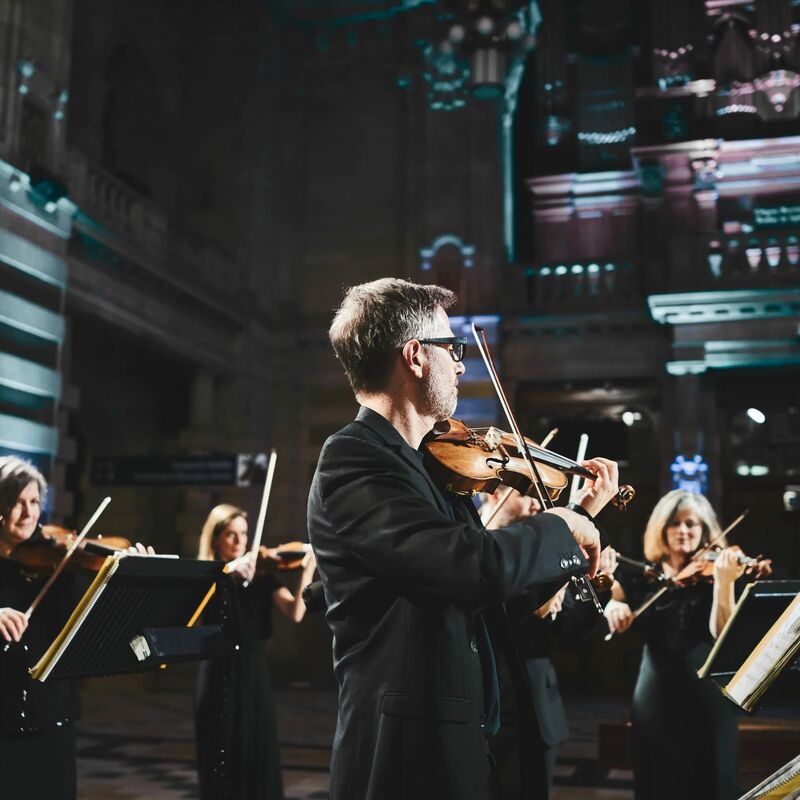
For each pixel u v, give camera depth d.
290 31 15.83
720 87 14.89
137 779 6.40
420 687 1.65
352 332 1.91
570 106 15.91
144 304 11.73
